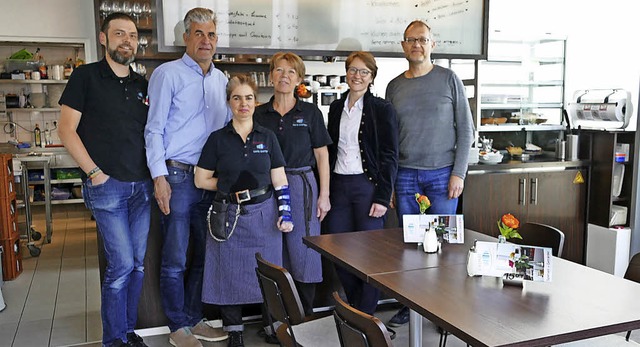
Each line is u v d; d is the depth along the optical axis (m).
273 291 2.39
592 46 6.11
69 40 7.43
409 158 3.76
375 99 3.54
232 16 4.07
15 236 5.40
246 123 3.26
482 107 5.37
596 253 5.06
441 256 2.63
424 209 2.91
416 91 3.73
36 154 7.17
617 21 5.92
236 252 3.33
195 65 3.33
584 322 1.83
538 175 4.82
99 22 6.66
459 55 4.58
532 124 5.48
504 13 6.29
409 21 4.46
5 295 4.83
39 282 5.21
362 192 3.54
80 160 3.09
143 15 5.99
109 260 3.26
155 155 3.19
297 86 3.63
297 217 3.48
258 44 4.15
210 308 3.91
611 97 5.15
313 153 3.54
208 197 3.50
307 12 4.23
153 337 3.74
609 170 4.90
